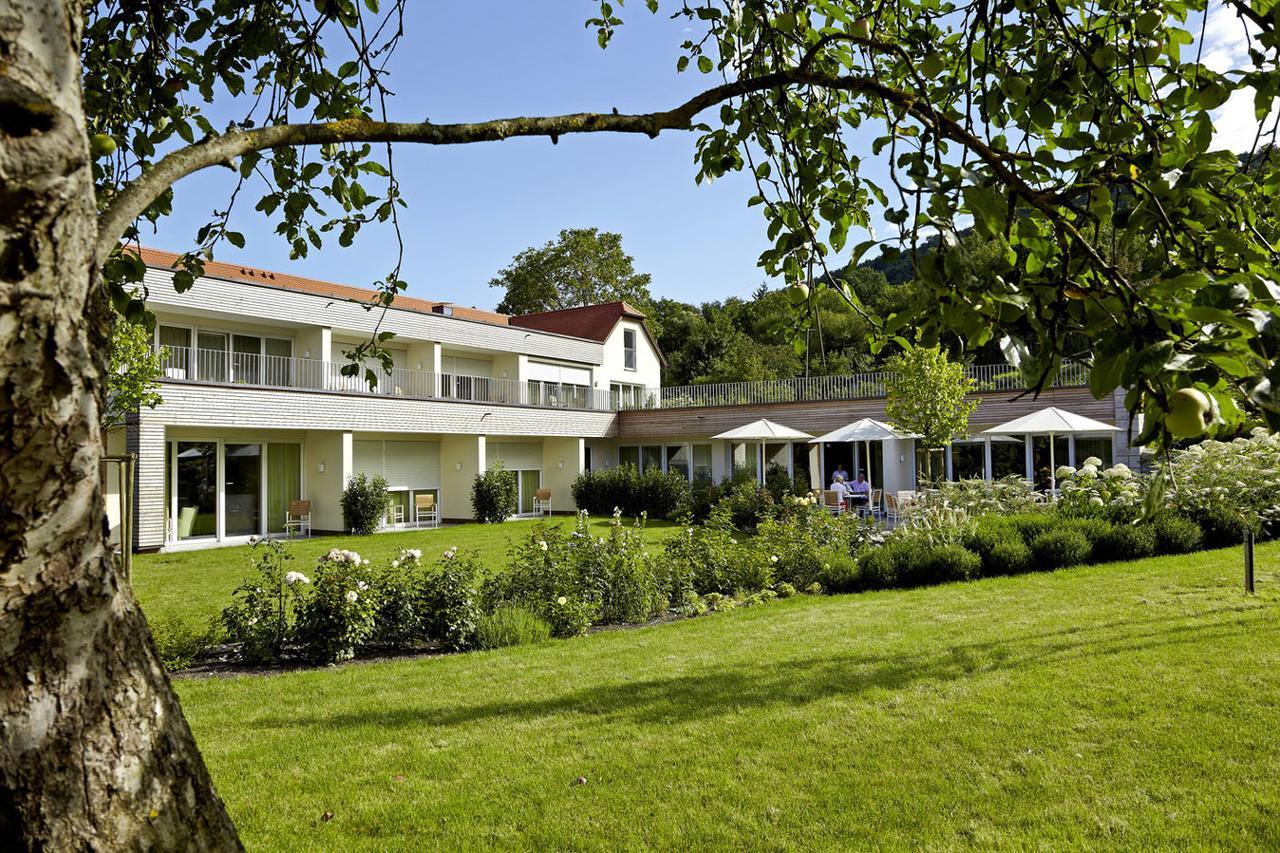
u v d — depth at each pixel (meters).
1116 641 6.27
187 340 18.98
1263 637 6.11
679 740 4.63
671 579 9.62
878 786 3.89
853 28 2.10
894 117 2.87
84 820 1.16
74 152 1.00
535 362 28.41
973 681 5.45
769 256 3.01
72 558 1.12
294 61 3.23
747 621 8.22
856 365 34.53
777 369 41.22
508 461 27.70
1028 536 10.79
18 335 0.97
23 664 1.10
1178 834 3.29
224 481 19.45
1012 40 2.57
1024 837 3.34
